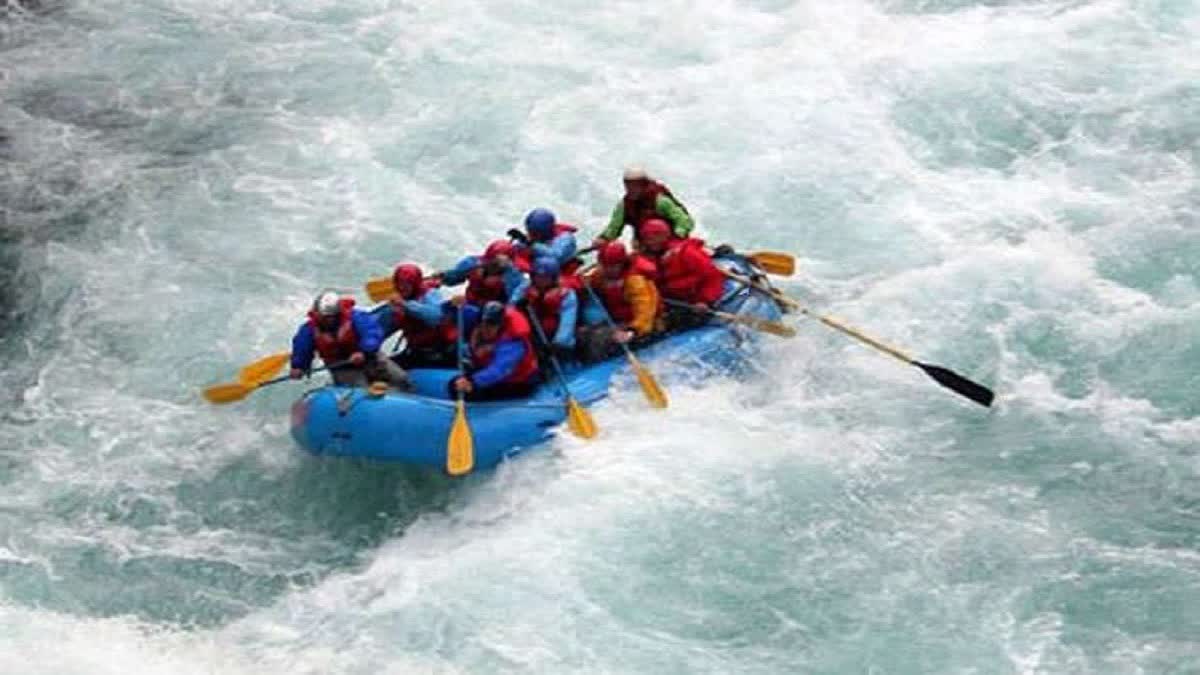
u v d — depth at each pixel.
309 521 41.06
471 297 42.72
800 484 40.16
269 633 36.88
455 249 51.12
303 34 64.56
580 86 59.50
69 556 39.75
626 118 57.38
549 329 42.25
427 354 42.91
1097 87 56.66
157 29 65.62
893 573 37.59
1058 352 45.06
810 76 58.84
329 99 59.94
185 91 61.09
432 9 65.69
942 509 39.66
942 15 62.16
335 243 51.84
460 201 53.69
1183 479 40.38
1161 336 45.19
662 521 38.81
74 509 41.44
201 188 55.25
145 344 47.94
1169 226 49.69
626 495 39.41
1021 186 52.44
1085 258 48.66
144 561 39.62
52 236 53.06
